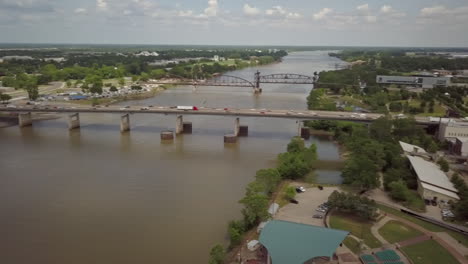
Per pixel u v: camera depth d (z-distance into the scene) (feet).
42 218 349.20
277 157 545.44
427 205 367.04
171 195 404.16
